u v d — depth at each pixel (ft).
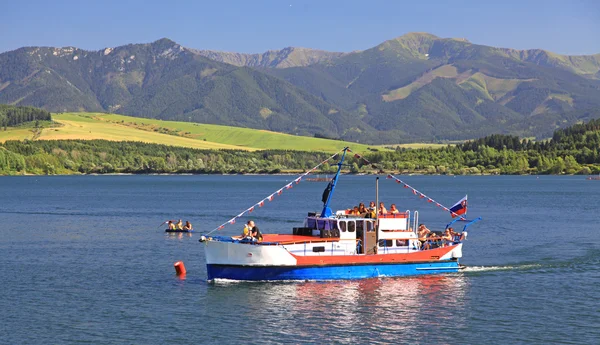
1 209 481.87
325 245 181.06
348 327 144.77
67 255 240.73
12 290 179.01
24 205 526.57
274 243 175.01
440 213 447.83
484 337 139.23
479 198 619.26
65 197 645.92
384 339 137.69
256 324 146.51
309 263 177.78
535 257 232.53
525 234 305.94
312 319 149.89
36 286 184.03
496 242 275.59
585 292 176.45
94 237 298.76
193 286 181.47
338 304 160.97
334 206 518.78
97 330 143.23
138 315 153.58
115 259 231.09
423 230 196.85
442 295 171.12
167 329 143.54
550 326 146.41
